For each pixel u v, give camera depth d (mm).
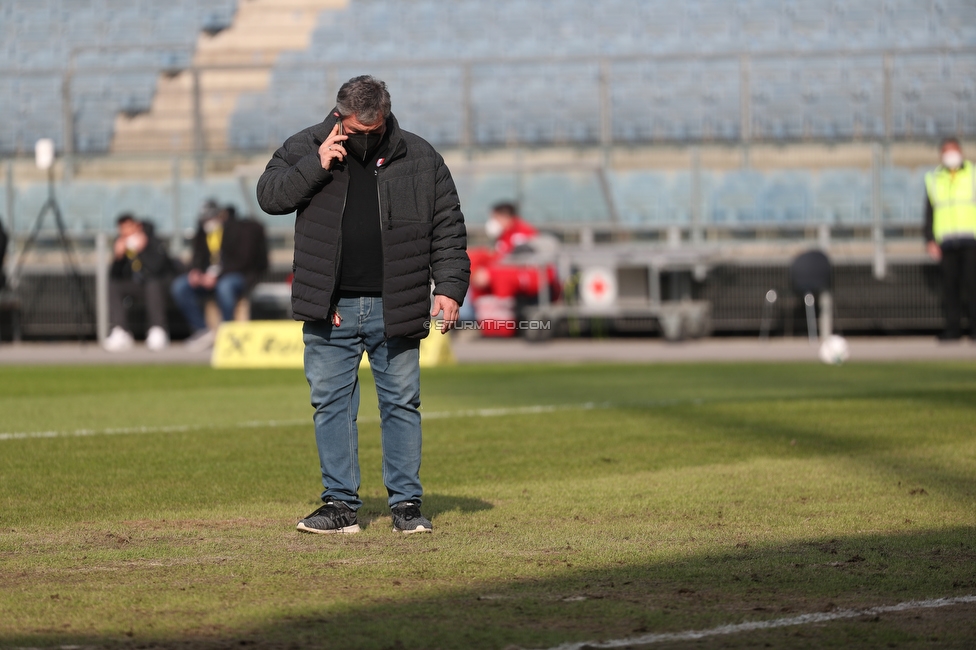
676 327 66438
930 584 15539
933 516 20344
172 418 36656
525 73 87562
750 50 92625
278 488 24281
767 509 21156
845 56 80750
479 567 16656
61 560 17328
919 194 75750
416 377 19562
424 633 13398
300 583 15797
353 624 13773
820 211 77125
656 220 78500
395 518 19516
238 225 65062
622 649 12789
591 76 86938
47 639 13195
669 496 22641
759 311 68562
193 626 13719
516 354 60219
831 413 35438
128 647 12898
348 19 98812
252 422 35594
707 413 36062
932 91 82312
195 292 67375
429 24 98062
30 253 77938
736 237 76000
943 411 35438
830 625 13648
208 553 17766
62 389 45875
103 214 81500
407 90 87812
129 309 73375
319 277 18938
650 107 85250
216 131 87562
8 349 68312
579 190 76375
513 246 67438
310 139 19344
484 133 86000
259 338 57312
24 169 83938
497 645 12953
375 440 31469
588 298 66875
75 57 98438
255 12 99312
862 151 79375
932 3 92812
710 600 14797
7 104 89250
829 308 67938
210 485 24656
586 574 16219
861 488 23266
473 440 31109
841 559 17031
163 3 100062
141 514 21312
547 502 22156
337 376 19453
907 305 68875
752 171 79000
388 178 18938
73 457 28750
